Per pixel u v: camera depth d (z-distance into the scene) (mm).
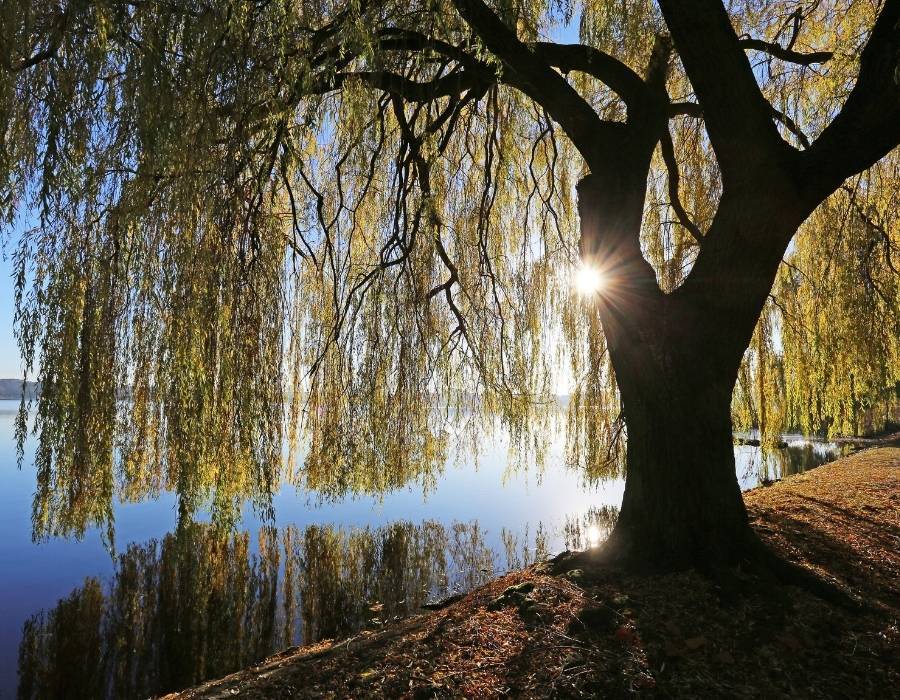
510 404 6676
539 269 7895
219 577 8805
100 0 3854
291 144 4742
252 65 4559
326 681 3316
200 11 4285
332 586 8406
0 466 23016
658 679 3172
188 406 4402
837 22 7414
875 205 7516
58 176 4156
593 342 7961
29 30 4039
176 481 4461
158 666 6238
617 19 6348
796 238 8344
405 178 5508
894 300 7461
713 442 4480
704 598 3945
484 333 6594
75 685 5832
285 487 16625
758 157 4324
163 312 4469
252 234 4711
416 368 5801
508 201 7645
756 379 8711
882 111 4031
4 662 6371
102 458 4617
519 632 3637
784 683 3199
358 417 5613
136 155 4258
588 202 4996
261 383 4723
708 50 4215
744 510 4527
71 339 4570
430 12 5051
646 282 4711
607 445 8156
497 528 11750
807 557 4879
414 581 8562
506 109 7059
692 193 7867
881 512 6605
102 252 4641
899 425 22172
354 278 6242
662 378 4539
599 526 11836
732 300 4469
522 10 5641
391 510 13641
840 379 7910
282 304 5113
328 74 4801
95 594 8328
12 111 4312
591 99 7594
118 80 4512
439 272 6816
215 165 4449
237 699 3240
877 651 3516
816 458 19594
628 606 3842
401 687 3162
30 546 10711
